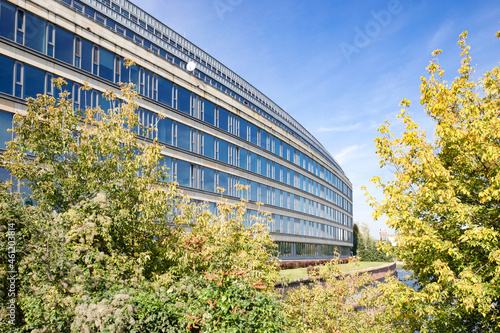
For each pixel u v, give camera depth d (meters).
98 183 13.92
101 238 12.94
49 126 13.84
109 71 28.19
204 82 38.91
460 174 10.88
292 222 58.41
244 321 9.16
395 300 10.56
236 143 44.03
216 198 38.66
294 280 23.55
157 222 15.05
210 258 13.16
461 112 10.66
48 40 23.95
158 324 9.40
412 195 11.16
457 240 10.20
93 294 10.73
